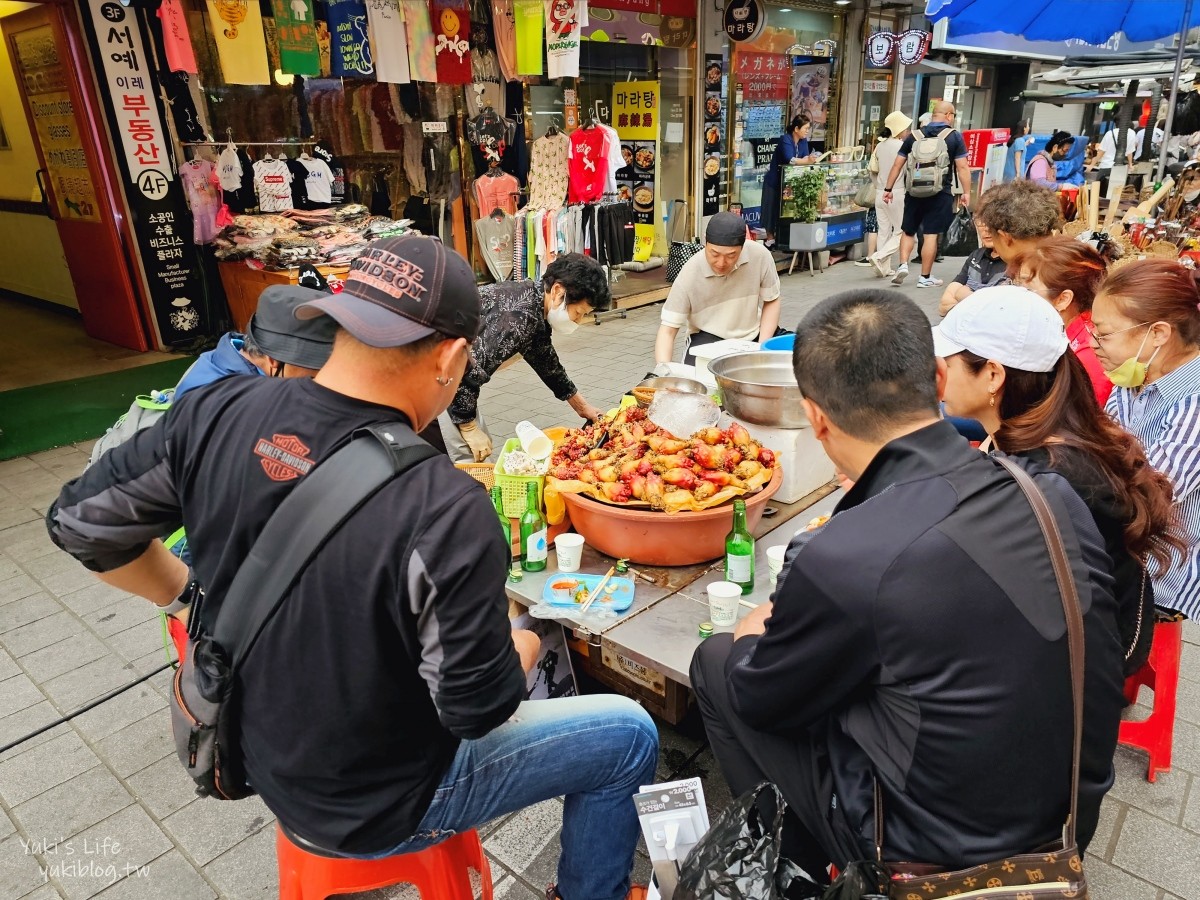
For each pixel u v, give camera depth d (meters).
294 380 1.28
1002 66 16.02
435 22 6.82
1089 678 1.19
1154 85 13.61
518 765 1.53
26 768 2.51
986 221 3.21
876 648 1.17
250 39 5.83
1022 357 1.77
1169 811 2.25
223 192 6.59
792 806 1.53
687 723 2.59
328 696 1.17
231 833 2.27
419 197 7.78
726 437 2.33
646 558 2.26
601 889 1.79
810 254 10.19
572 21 6.98
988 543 1.16
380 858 1.54
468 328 1.27
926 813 1.20
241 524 1.18
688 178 9.70
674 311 4.00
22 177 8.23
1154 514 1.72
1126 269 2.22
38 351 6.94
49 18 5.88
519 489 2.36
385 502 1.14
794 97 11.08
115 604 3.40
